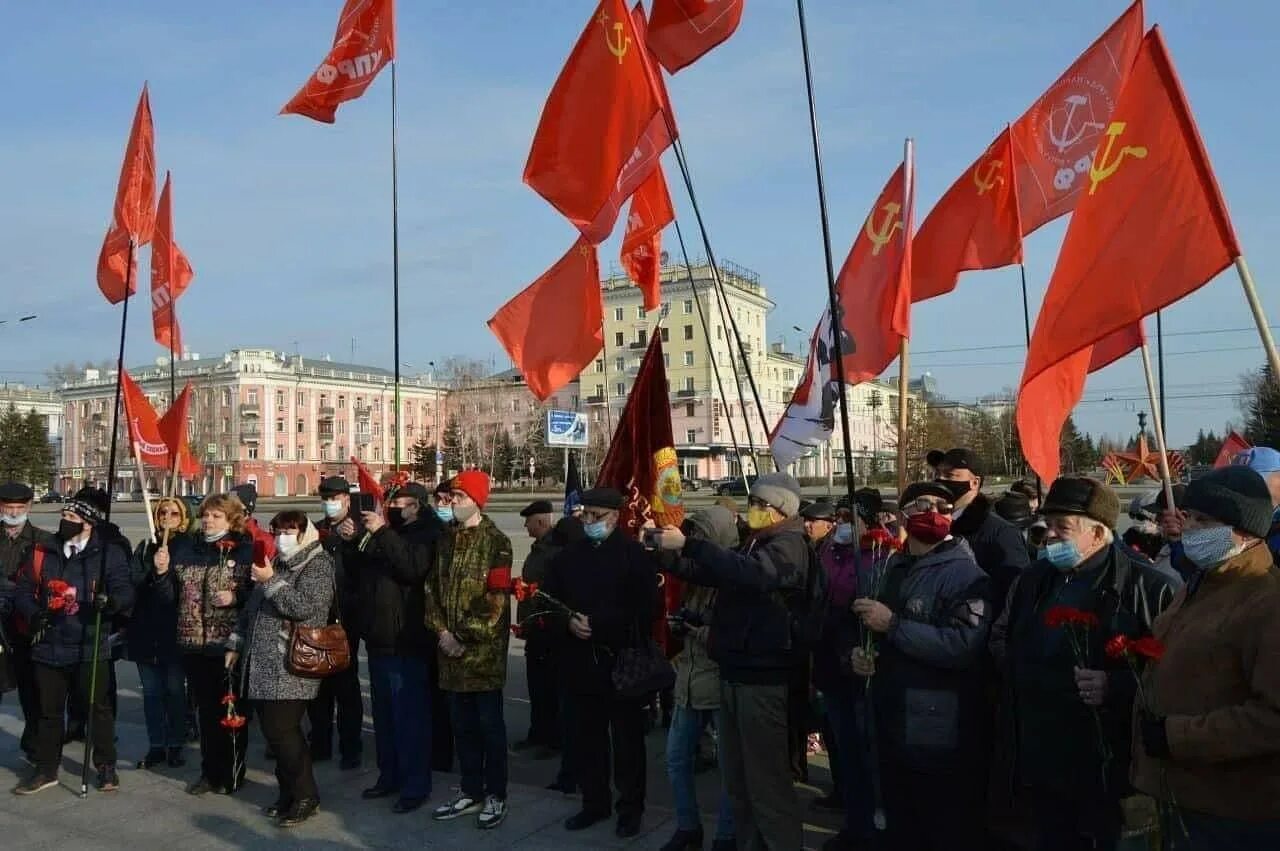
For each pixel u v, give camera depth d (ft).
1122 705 11.91
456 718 19.60
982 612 13.65
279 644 19.20
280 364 277.64
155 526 25.08
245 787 21.83
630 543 18.69
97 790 21.62
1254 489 10.32
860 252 24.81
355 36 26.61
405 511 21.85
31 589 21.70
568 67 22.66
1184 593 10.96
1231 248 14.65
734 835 16.99
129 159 26.61
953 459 17.87
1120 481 64.69
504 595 19.13
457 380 260.21
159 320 29.32
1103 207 16.08
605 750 19.02
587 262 23.63
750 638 15.87
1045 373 18.70
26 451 247.91
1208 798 10.09
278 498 248.93
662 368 21.50
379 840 18.34
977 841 13.99
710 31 20.61
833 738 19.57
